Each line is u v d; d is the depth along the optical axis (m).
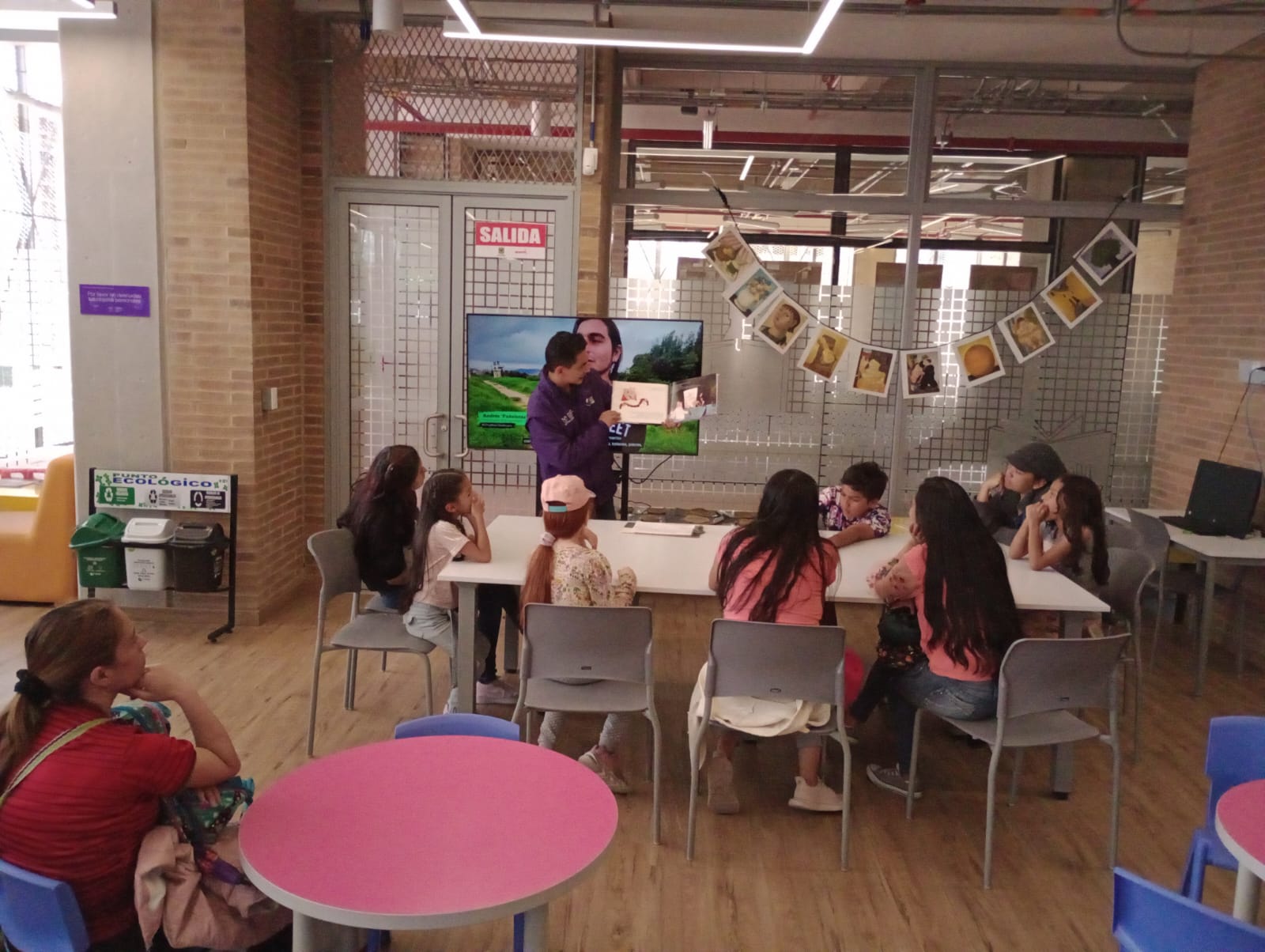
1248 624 5.27
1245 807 2.05
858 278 6.27
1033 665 2.98
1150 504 6.22
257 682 4.52
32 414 7.35
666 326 5.23
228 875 2.06
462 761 2.19
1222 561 4.61
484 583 3.59
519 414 5.39
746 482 6.46
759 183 6.38
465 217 5.93
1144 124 6.09
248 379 5.15
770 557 3.25
